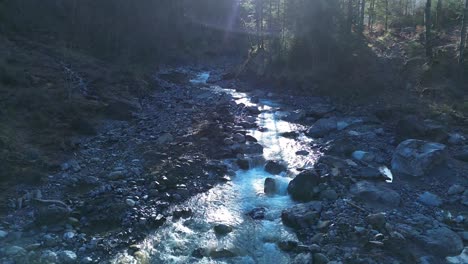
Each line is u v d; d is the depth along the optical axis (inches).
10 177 588.4
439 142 764.6
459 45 1177.4
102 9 1985.7
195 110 1076.5
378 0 1740.9
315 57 1432.1
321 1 1460.4
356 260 425.1
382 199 557.3
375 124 924.0
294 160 737.0
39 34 1465.3
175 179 634.8
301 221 510.6
